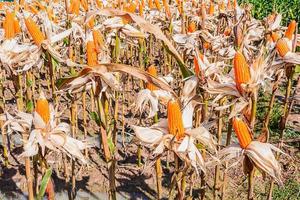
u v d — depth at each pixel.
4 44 2.32
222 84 1.75
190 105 1.73
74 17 3.13
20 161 3.60
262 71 1.70
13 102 4.75
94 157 3.67
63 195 3.12
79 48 4.36
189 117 1.70
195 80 1.99
